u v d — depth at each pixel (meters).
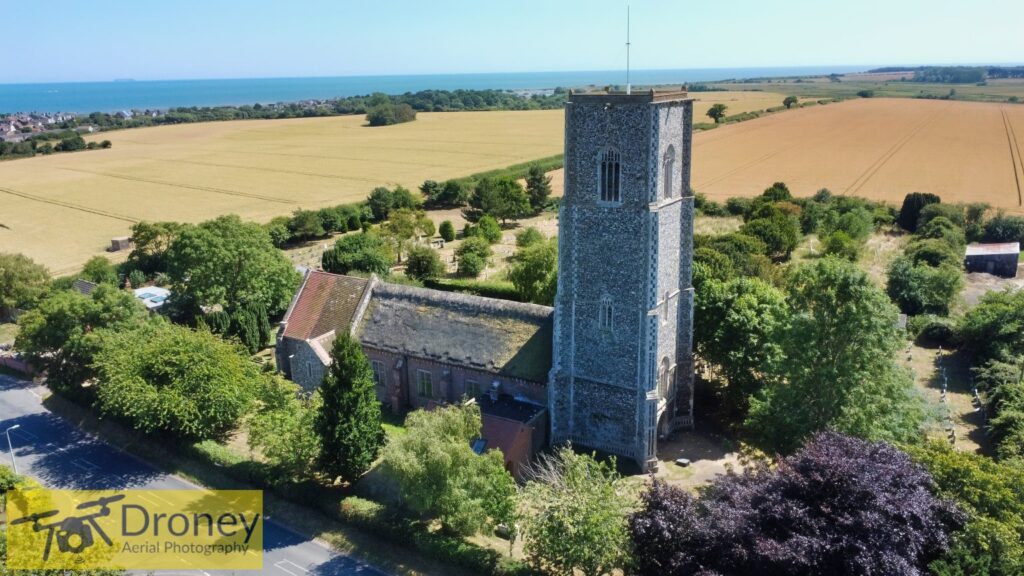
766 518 35.91
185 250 82.75
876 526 33.62
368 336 65.88
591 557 38.00
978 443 58.75
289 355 68.81
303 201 170.12
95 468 58.38
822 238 131.62
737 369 61.22
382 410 65.75
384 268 105.06
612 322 53.28
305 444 50.91
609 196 51.09
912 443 48.22
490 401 58.47
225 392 59.12
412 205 166.38
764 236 116.00
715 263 86.06
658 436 58.69
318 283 71.00
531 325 59.81
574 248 53.28
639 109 48.19
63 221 151.25
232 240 84.81
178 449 59.19
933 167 184.25
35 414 69.19
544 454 54.88
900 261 97.81
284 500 52.66
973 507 37.91
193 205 165.88
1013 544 34.22
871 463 37.00
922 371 74.31
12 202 169.12
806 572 33.56
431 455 43.72
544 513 40.22
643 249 50.44
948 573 33.41
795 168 192.50
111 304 72.19
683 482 52.94
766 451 51.06
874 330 46.69
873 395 47.19
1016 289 95.50
